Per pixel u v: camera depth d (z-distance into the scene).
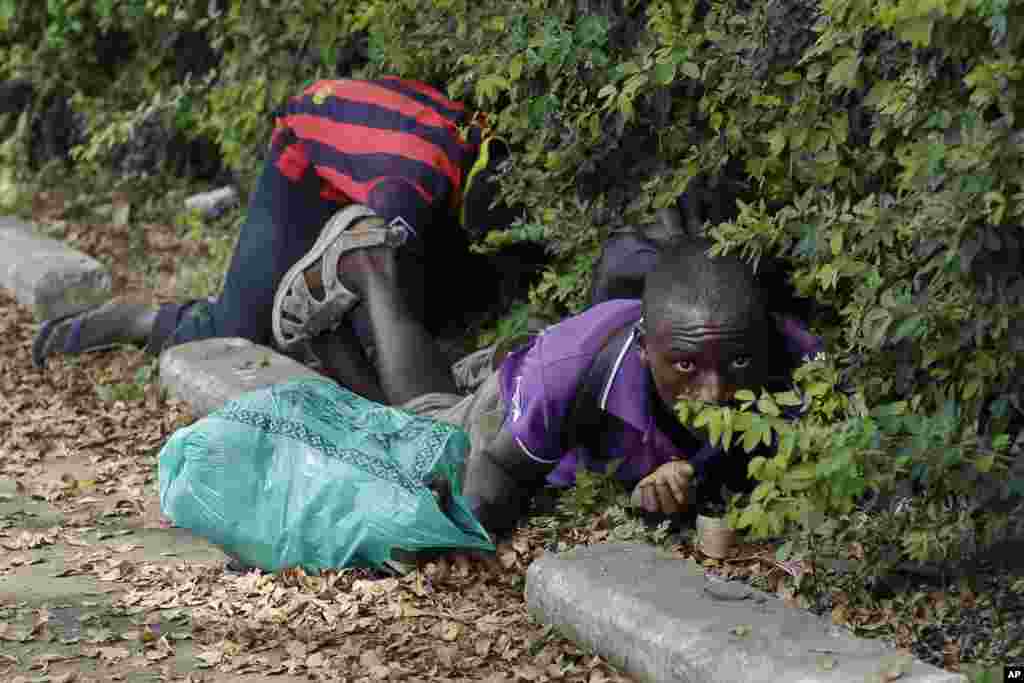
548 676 5.54
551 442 6.48
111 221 13.16
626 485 6.85
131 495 7.51
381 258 8.21
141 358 9.70
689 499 6.31
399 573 6.45
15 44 14.57
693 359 6.04
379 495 6.39
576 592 5.77
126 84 13.92
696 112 7.39
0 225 12.45
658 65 6.95
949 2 5.46
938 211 5.57
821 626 5.33
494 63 7.80
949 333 5.82
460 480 6.70
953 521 5.87
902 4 5.52
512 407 6.52
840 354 6.20
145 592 6.36
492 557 6.54
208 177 13.70
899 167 6.41
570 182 7.84
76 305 10.84
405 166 8.40
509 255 8.70
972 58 5.73
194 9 12.37
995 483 5.70
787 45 6.52
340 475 6.42
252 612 6.13
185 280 11.36
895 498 5.85
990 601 5.85
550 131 7.76
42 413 8.79
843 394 6.06
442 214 8.62
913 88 5.86
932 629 5.72
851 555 6.07
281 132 9.06
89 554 6.80
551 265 8.42
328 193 8.96
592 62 7.41
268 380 8.37
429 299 8.96
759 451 6.41
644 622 5.46
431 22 8.33
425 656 5.72
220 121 11.85
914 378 6.12
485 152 8.05
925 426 5.75
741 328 5.99
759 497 5.69
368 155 8.50
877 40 6.20
